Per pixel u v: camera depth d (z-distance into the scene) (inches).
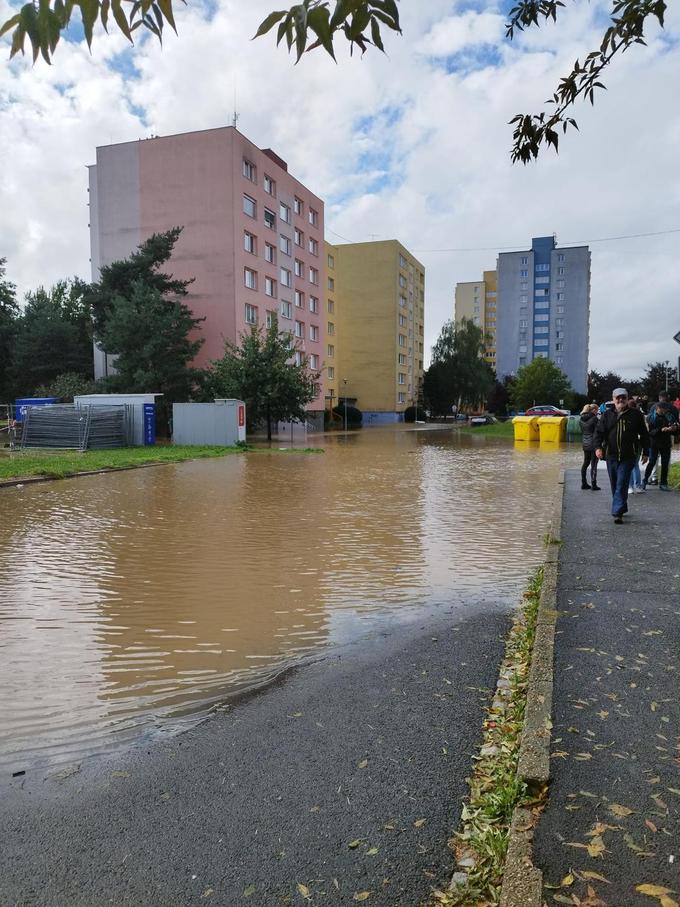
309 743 133.8
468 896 87.1
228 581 271.3
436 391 3479.3
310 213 2294.5
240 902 88.3
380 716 145.7
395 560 308.7
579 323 4611.2
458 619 219.9
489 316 5797.2
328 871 94.1
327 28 64.7
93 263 1829.5
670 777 112.4
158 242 1557.6
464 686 161.9
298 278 2208.4
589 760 118.3
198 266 1736.0
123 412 1109.1
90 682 170.1
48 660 185.6
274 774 121.9
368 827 104.5
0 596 250.2
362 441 1496.1
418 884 91.0
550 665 162.9
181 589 259.4
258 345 1395.2
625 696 145.6
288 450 1096.8
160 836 103.6
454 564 300.5
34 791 118.3
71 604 239.6
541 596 224.7
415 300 3474.4
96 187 1808.6
